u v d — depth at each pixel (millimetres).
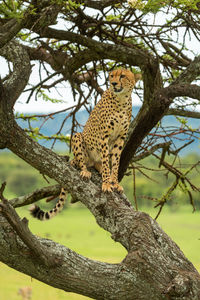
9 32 9906
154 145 14562
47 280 9242
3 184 7621
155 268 9117
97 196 10555
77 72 15391
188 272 9203
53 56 14164
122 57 12688
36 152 10609
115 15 13125
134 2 9984
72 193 10805
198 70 11914
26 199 13539
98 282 9133
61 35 12828
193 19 12289
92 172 12453
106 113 12039
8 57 11945
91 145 12469
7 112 10102
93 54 13234
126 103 12117
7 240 9102
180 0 10516
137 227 9758
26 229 8312
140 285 9055
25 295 37719
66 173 10727
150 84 12328
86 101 14031
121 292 9094
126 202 11148
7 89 10469
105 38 14000
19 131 10445
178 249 9758
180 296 8836
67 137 15016
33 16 10328
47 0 10250
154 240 9578
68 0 9820
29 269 9234
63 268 9156
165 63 14008
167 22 11977
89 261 9398
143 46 14727
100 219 10438
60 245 9445
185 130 14781
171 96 10664
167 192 14805
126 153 12070
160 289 8961
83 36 12836
